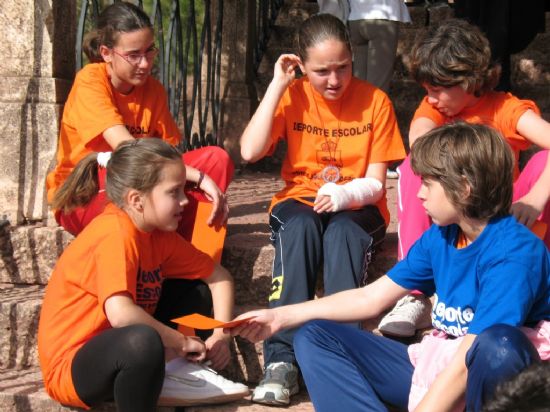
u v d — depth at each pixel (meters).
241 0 6.42
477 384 2.73
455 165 2.87
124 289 3.23
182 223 3.87
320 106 4.03
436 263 3.11
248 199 5.25
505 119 3.79
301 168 4.04
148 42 4.00
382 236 3.91
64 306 3.35
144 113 4.21
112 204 3.43
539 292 2.92
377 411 3.09
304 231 3.63
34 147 4.37
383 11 5.76
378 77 5.89
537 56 6.57
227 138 6.49
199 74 6.03
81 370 3.20
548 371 1.56
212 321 3.06
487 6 5.68
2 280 4.26
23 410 3.50
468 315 3.00
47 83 4.36
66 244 4.17
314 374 3.12
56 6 4.38
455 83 3.65
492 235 2.93
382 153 3.98
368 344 3.20
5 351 3.91
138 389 3.12
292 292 3.59
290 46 7.23
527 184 3.68
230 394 3.38
